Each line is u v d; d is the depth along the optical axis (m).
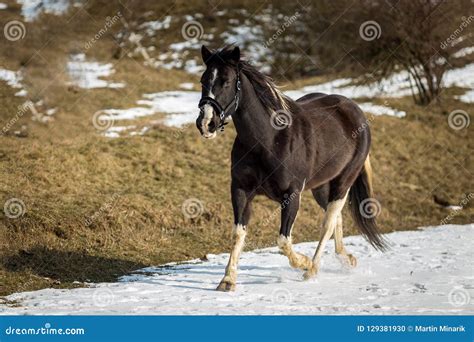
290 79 28.67
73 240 11.52
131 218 12.94
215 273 10.27
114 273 10.38
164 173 16.23
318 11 31.08
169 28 33.53
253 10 34.91
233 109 8.43
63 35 27.70
